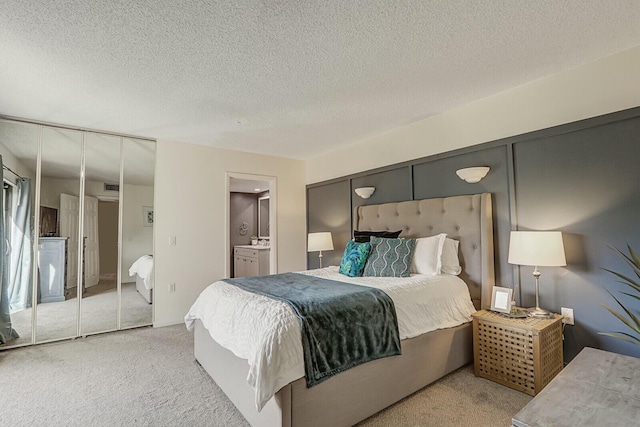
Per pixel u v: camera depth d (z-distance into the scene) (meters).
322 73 2.42
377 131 3.85
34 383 2.39
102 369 2.63
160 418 1.93
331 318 1.84
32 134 3.33
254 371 1.59
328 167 4.83
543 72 2.45
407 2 1.65
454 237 3.02
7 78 2.40
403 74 2.46
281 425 1.55
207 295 2.59
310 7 1.68
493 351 2.33
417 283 2.49
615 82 2.18
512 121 2.72
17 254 3.23
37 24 1.77
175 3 1.62
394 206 3.60
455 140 3.14
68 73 2.34
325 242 4.30
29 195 3.31
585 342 2.27
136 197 3.87
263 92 2.74
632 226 2.09
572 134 2.38
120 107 3.01
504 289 2.51
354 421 1.83
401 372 2.10
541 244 2.21
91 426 1.86
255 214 7.60
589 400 1.18
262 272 5.91
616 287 2.15
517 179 2.68
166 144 4.07
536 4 1.69
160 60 2.19
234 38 1.95
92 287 3.59
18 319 3.20
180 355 2.93
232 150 4.59
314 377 1.67
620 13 1.78
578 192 2.34
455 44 2.06
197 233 4.21
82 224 3.57
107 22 1.77
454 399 2.11
